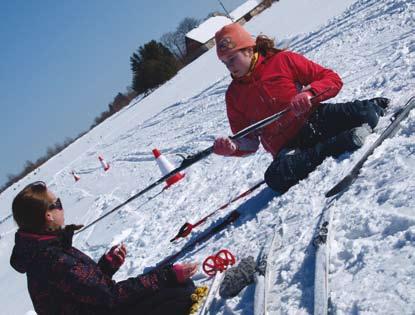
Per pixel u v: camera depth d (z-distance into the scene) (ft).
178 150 37.63
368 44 28.68
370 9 39.50
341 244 8.50
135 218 24.94
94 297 8.11
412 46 21.98
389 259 7.38
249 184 18.38
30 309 20.45
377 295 6.76
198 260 12.13
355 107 12.86
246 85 13.42
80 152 103.19
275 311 7.91
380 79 19.19
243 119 14.06
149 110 94.94
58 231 8.31
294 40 46.32
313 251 8.79
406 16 29.35
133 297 8.72
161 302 9.07
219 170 24.35
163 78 165.68
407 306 6.27
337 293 7.31
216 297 9.42
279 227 10.55
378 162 10.55
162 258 15.15
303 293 7.88
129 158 51.39
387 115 13.44
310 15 66.49
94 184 49.55
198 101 59.57
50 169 108.37
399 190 8.93
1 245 46.42
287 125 13.35
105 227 26.78
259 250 10.34
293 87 13.17
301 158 12.75
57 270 7.92
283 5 116.47
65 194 55.11
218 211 15.87
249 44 13.03
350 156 12.00
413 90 14.90
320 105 13.33
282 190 13.11
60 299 8.07
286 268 8.87
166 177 13.93
